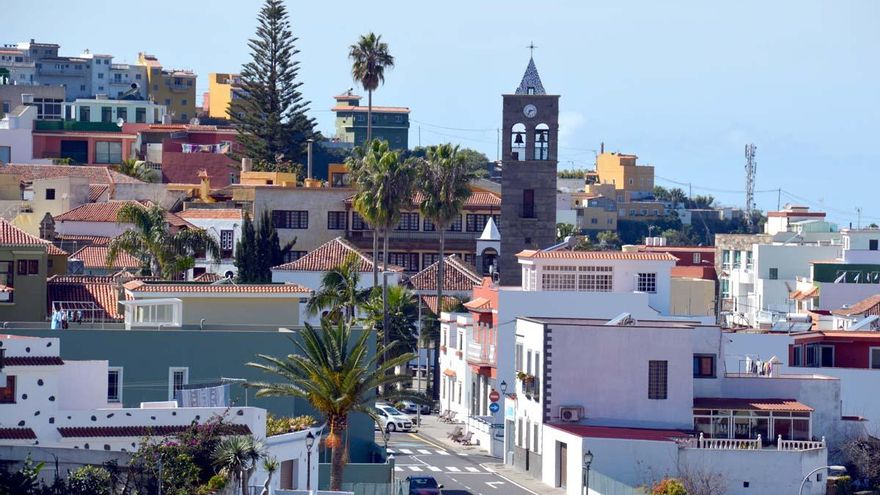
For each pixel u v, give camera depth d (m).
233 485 169.00
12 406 171.12
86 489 162.62
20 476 160.62
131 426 175.38
